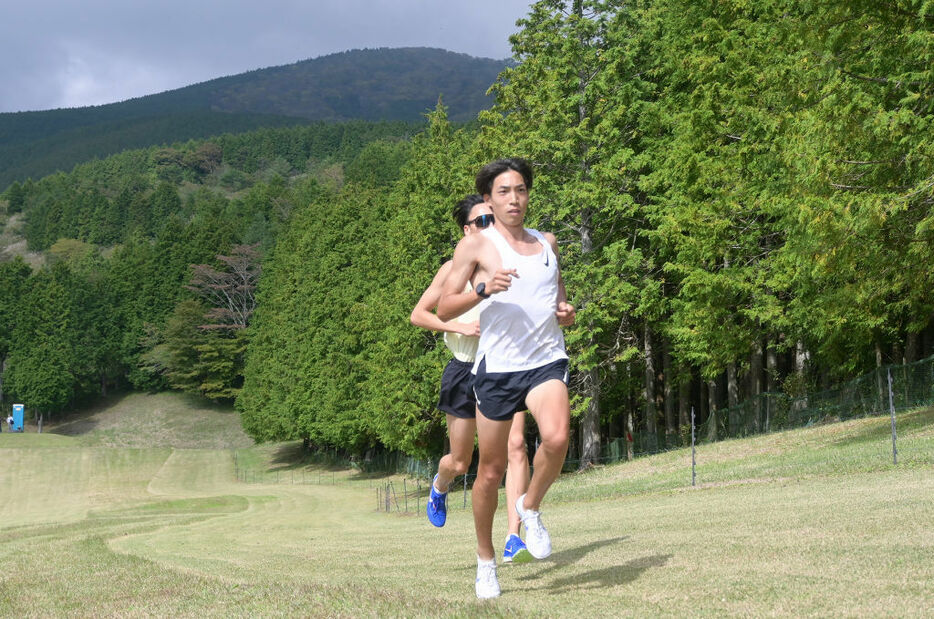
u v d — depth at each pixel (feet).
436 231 105.81
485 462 14.53
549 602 13.16
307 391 175.52
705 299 77.61
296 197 412.57
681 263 80.33
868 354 85.05
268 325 235.20
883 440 52.70
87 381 313.94
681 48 87.40
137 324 329.52
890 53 53.78
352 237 179.01
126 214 550.36
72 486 186.19
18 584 24.67
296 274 211.20
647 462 77.92
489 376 14.28
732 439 85.81
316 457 216.33
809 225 53.57
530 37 98.94
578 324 87.71
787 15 69.41
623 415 124.77
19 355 300.81
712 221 76.64
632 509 42.42
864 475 40.42
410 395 103.96
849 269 56.13
